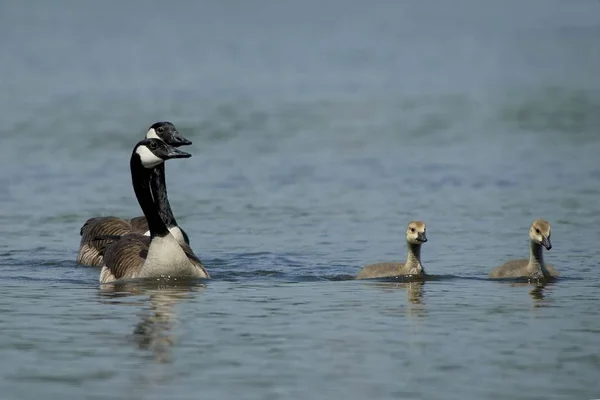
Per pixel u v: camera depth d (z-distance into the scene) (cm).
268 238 2056
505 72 5172
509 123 3591
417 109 3938
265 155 3039
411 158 2950
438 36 6888
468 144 3177
